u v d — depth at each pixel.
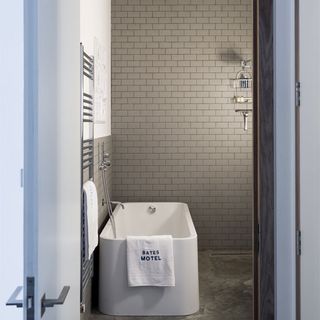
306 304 1.91
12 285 2.46
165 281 3.75
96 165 4.14
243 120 5.69
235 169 5.72
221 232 5.75
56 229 1.49
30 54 1.21
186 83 5.68
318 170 1.83
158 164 5.71
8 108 2.49
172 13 5.65
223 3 5.64
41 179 1.27
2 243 2.46
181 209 5.45
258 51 2.07
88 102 3.43
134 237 3.78
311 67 1.84
